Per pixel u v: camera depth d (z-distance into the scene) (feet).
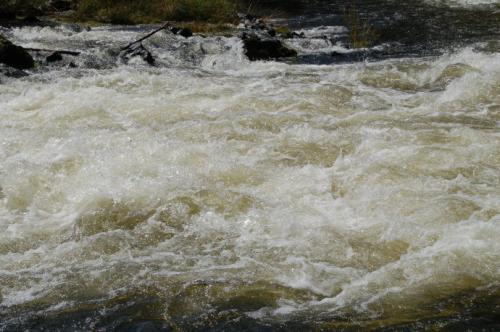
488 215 22.95
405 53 57.82
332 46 62.95
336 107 37.04
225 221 23.75
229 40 59.67
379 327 17.92
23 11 75.77
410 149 29.07
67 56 51.80
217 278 20.40
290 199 24.94
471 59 47.73
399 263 20.63
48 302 19.52
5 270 21.17
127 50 54.03
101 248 22.43
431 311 18.57
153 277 20.59
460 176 26.08
